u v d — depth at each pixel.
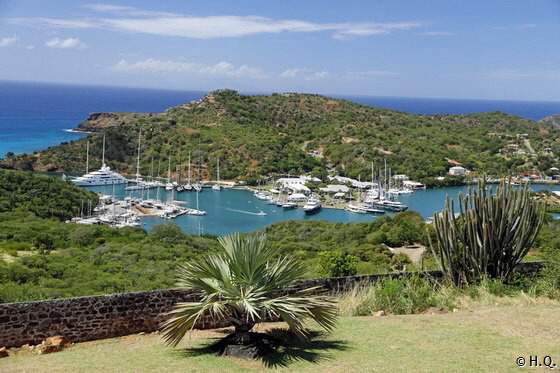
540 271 15.76
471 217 14.85
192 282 9.58
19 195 80.06
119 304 10.85
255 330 10.70
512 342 9.74
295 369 8.50
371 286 13.96
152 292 11.12
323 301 9.69
